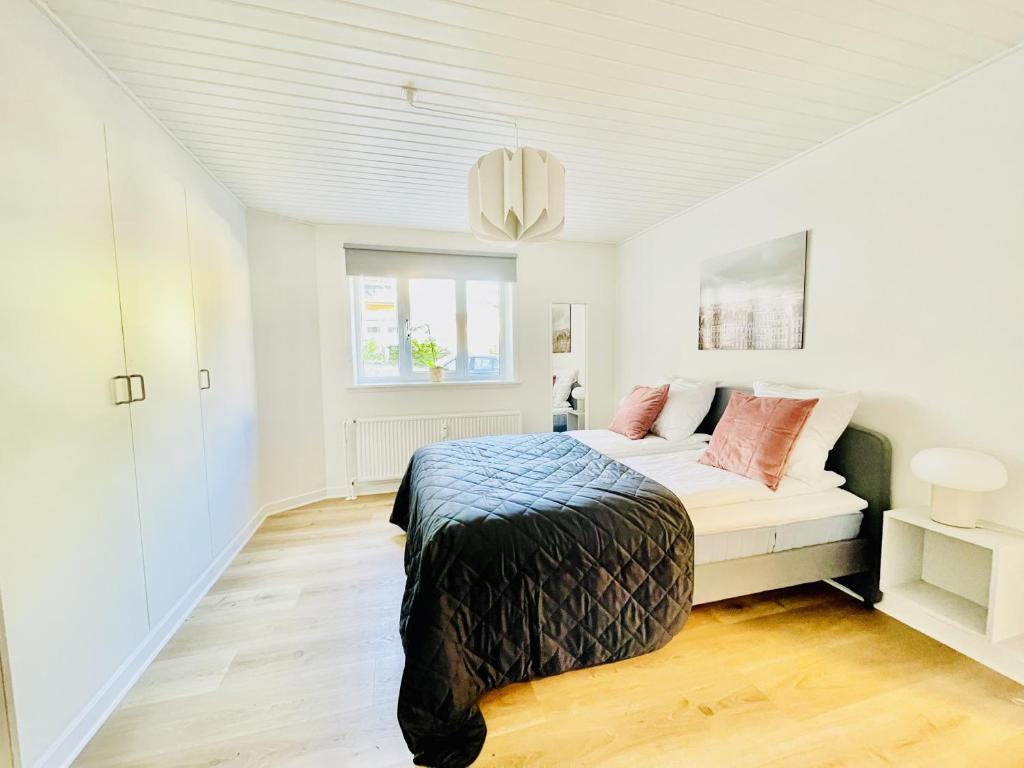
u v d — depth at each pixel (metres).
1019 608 1.44
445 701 1.26
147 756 1.25
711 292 3.02
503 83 1.69
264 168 2.39
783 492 1.92
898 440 1.90
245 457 2.81
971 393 1.65
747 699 1.43
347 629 1.84
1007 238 1.53
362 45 1.46
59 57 1.32
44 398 1.24
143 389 1.70
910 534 1.80
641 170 2.52
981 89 1.59
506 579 1.39
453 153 2.27
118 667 1.49
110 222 1.55
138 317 1.70
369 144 2.15
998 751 1.24
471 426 3.77
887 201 1.92
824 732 1.30
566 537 1.49
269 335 3.17
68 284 1.34
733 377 2.85
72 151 1.37
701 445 2.76
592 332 4.23
